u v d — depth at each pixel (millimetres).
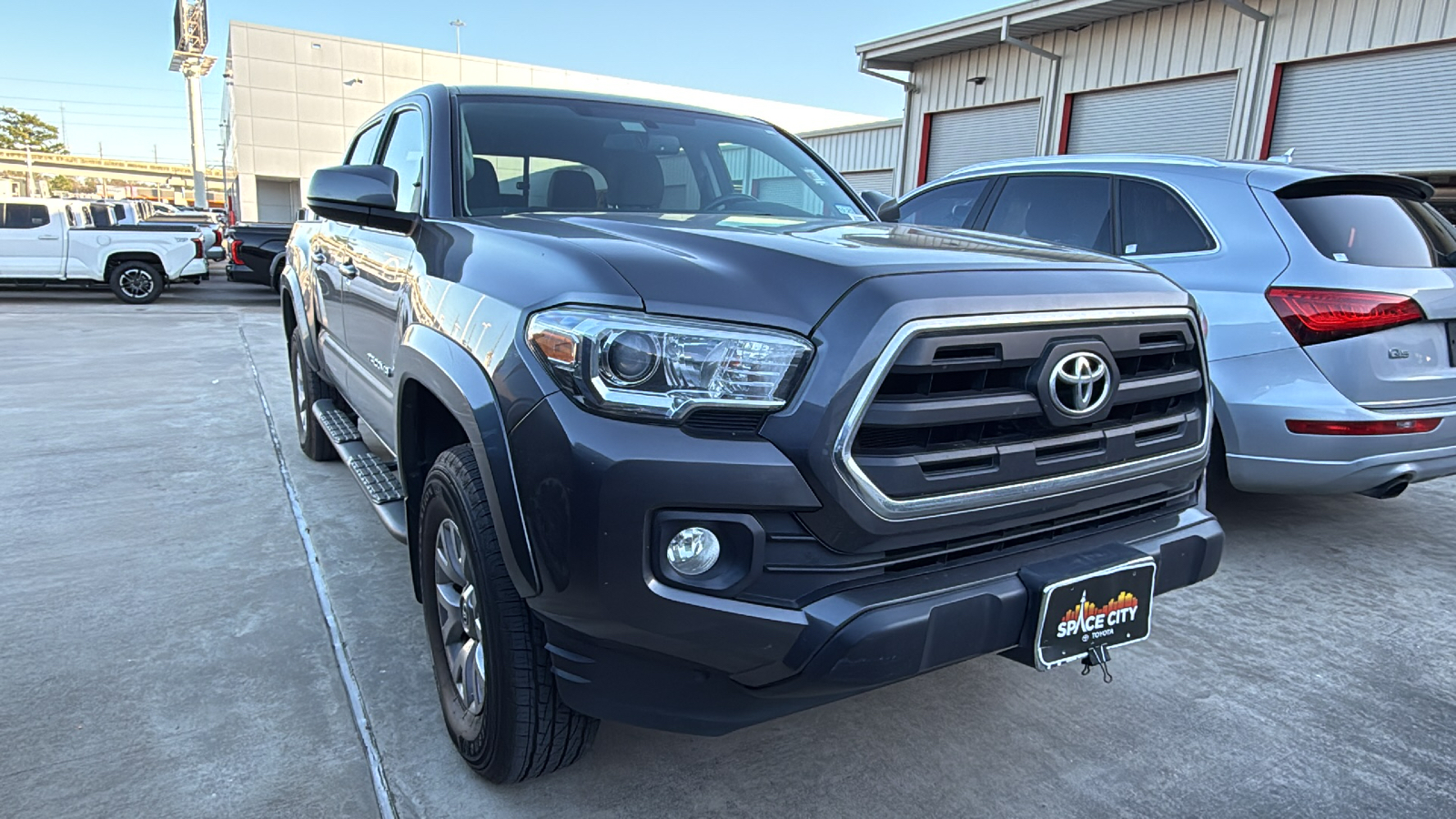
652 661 1648
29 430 5383
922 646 1624
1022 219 4473
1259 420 3365
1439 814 2105
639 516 1523
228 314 12547
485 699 1952
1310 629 3088
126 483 4348
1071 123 14500
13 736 2244
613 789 2131
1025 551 1840
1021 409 1710
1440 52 9930
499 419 1688
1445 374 3277
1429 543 3914
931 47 16031
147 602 3021
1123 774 2240
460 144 2727
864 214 3158
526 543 1638
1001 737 2396
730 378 1546
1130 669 2789
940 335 1607
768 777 2197
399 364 2240
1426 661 2873
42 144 83188
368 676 2580
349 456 3273
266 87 30500
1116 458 1891
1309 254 3322
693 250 1829
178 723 2326
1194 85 12586
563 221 2260
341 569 3330
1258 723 2486
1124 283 1914
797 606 1586
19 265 13086
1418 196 3744
